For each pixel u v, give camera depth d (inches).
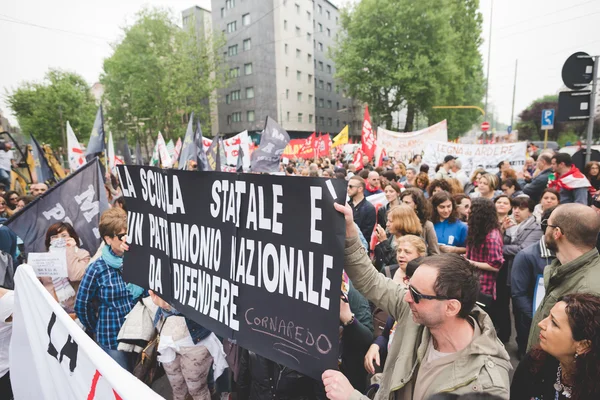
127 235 102.9
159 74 1647.4
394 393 62.7
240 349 90.3
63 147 1552.7
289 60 1971.0
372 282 67.1
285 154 720.3
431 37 1266.0
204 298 79.1
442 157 397.1
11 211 235.0
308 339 59.9
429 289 53.0
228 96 1990.7
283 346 63.5
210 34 1775.3
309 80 2142.0
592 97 190.5
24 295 93.9
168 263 89.0
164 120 1686.8
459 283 51.9
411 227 131.3
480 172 308.2
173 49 1716.3
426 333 60.4
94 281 106.6
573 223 80.8
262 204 66.7
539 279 113.9
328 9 2316.7
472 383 48.9
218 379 115.3
